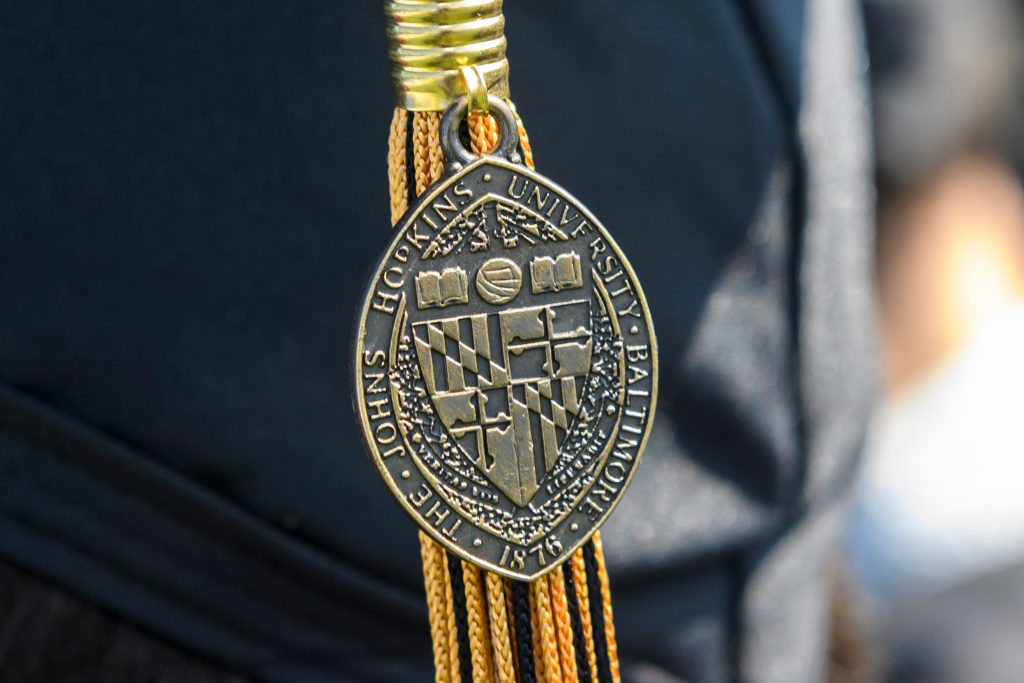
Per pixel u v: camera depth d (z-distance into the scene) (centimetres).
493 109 30
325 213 31
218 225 31
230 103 31
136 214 31
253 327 31
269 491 32
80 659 31
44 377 31
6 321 31
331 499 32
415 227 30
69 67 31
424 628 32
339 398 32
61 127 31
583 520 31
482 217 30
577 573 31
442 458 30
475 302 30
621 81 33
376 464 30
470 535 30
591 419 31
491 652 31
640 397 31
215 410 31
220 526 31
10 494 31
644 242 33
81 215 31
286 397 31
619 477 31
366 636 32
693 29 33
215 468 31
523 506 30
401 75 30
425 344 30
